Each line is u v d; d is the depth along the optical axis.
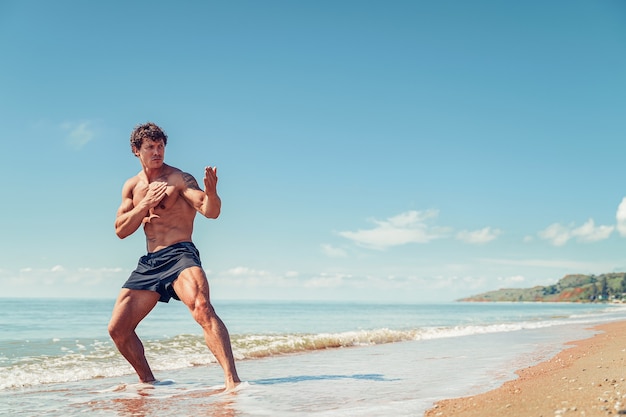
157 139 6.40
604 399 3.86
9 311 43.91
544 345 11.34
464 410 3.92
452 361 8.22
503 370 6.80
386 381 5.94
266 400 4.74
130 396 5.32
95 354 10.14
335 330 21.45
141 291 6.23
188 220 6.34
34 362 8.87
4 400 5.18
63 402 5.01
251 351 10.27
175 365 8.43
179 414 4.22
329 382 5.92
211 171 5.84
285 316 42.88
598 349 9.36
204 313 5.78
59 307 60.25
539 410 3.63
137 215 6.09
